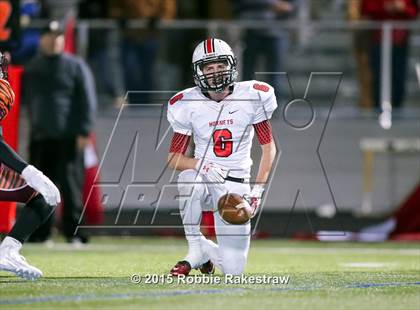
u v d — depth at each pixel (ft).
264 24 100.99
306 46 103.91
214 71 54.19
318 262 69.67
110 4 104.32
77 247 83.20
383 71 103.35
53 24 84.12
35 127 84.33
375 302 44.06
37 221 49.34
